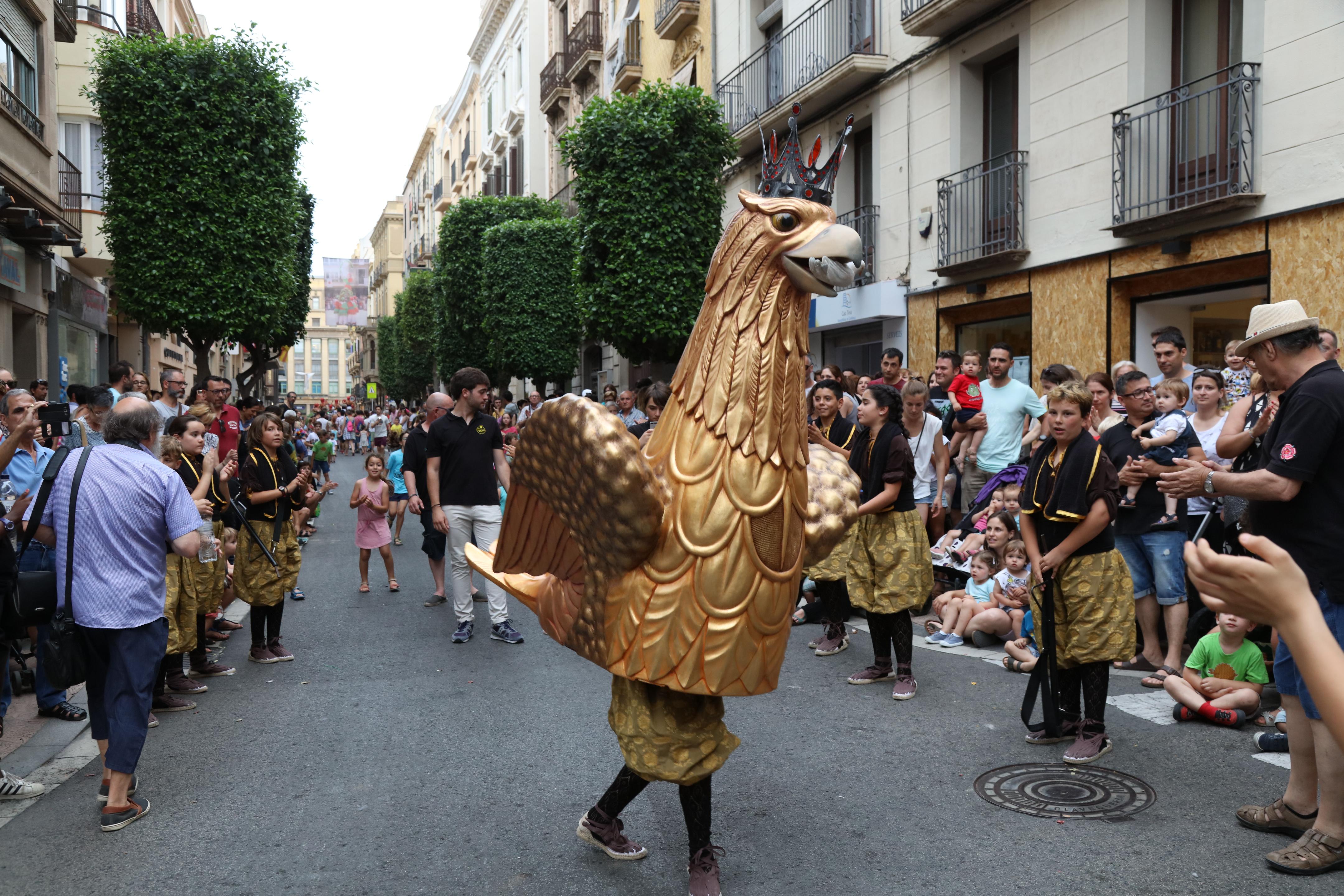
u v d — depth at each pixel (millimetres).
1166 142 9438
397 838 3652
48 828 3795
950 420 8656
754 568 2738
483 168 44250
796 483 2832
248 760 4543
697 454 2771
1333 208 7695
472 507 7027
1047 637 4301
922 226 12953
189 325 16094
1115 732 4648
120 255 15758
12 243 14266
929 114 12797
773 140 3064
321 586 9742
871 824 3693
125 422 3953
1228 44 8891
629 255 15250
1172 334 6027
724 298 2828
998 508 7160
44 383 8344
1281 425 3318
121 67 15461
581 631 2980
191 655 6102
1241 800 3814
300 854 3521
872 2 13938
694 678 2736
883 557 5324
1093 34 10109
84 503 3756
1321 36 7777
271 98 16484
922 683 5688
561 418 2746
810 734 4766
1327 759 3188
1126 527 5723
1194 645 5934
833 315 14695
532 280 23156
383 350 59688
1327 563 3236
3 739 4934
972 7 11547
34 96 15500
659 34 21219
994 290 11695
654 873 3328
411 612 8281
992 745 4543
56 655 3654
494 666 6301
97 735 3893
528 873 3346
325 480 21859
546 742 4723
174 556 5406
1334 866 3184
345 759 4531
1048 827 3613
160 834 3713
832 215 2768
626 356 16203
